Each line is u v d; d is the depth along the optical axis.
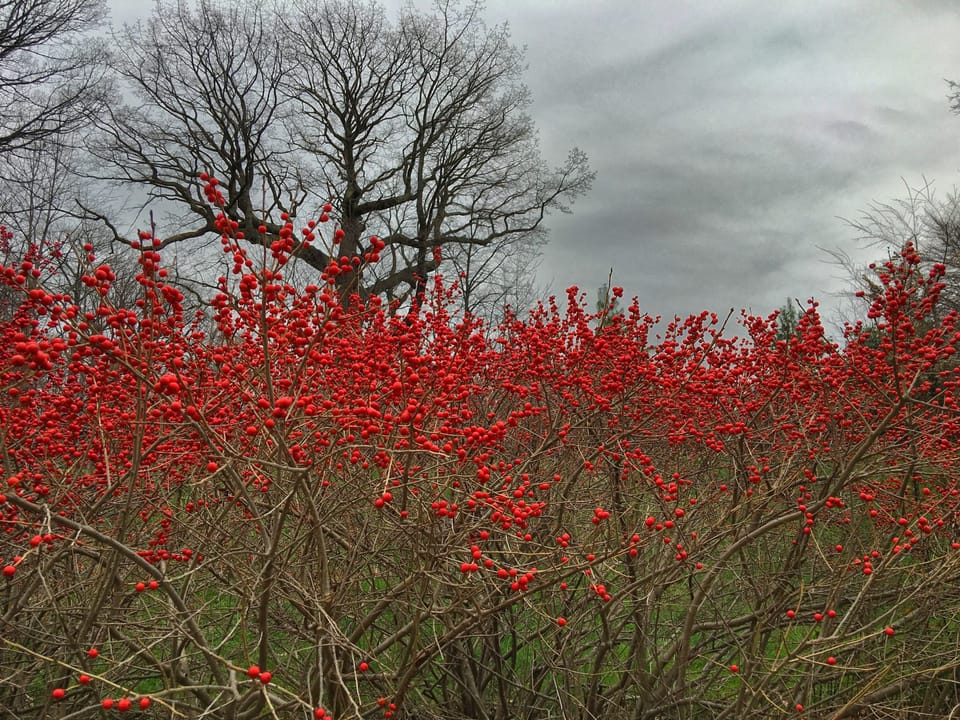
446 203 26.75
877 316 4.50
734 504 4.77
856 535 4.68
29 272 3.02
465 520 3.47
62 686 3.23
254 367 3.54
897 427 4.34
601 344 5.67
